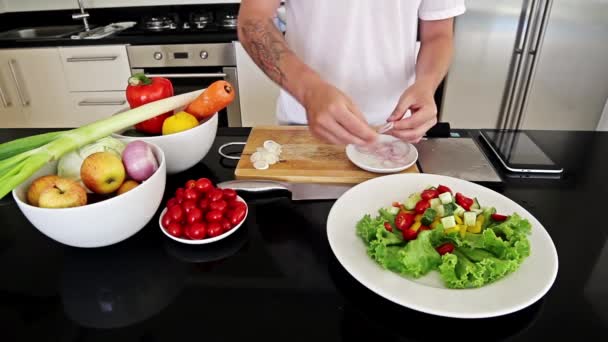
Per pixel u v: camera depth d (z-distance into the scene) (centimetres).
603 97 196
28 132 99
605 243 59
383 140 87
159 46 192
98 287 52
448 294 47
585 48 185
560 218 64
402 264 50
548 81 194
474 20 183
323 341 44
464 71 195
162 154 62
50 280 53
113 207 52
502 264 49
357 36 94
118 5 233
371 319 47
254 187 71
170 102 72
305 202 70
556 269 50
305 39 96
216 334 45
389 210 61
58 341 44
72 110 213
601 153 86
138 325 46
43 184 52
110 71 200
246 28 76
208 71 198
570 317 47
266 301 49
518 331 45
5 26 233
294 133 94
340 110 58
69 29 230
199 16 220
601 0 174
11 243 60
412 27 96
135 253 58
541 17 177
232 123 210
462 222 58
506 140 88
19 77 204
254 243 60
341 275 54
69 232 52
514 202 65
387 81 100
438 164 80
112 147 61
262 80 196
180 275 54
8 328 46
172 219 59
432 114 71
